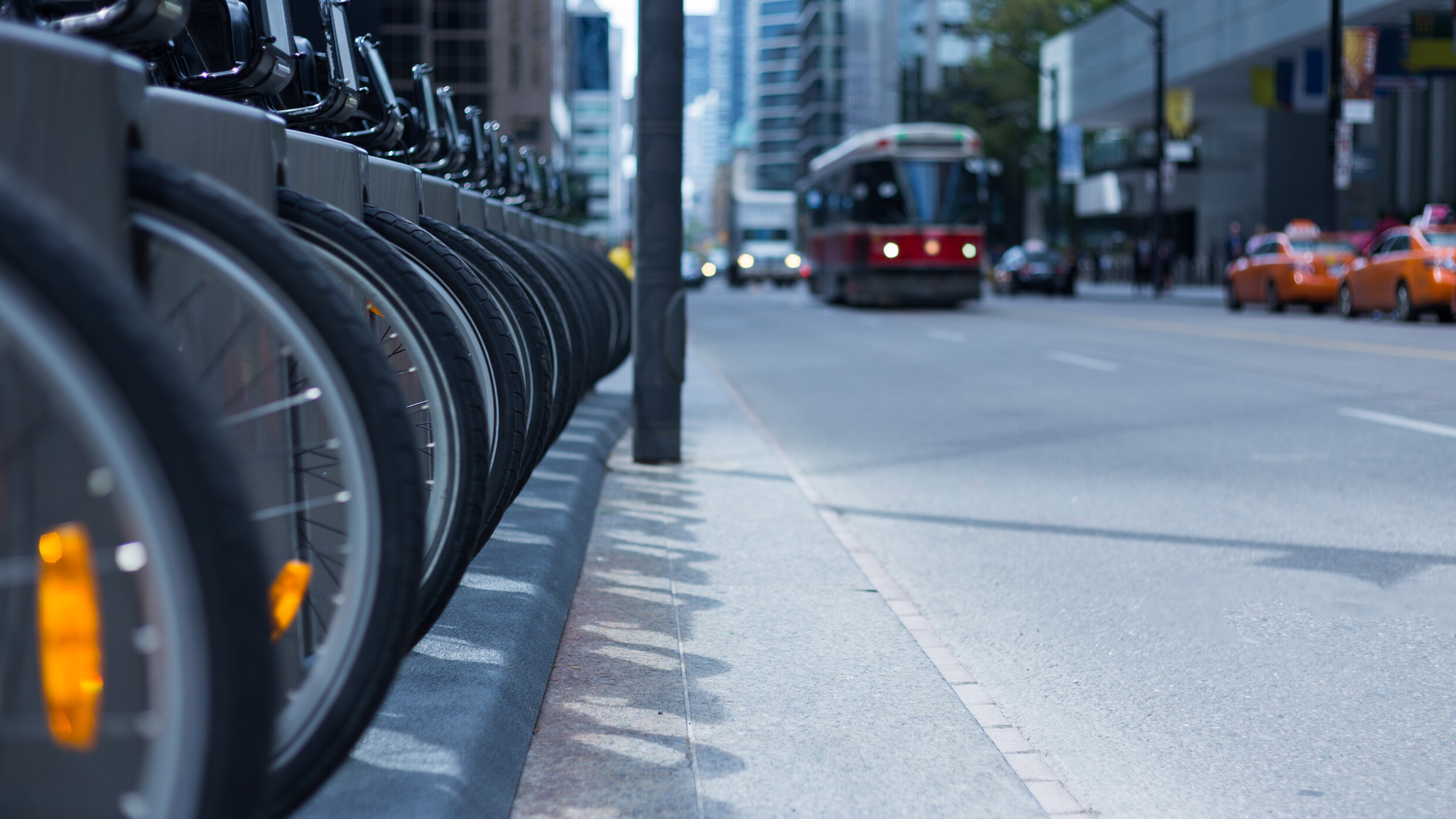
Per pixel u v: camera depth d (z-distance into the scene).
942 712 3.77
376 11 8.25
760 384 14.66
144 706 1.87
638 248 8.10
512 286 4.05
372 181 3.71
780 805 3.03
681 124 8.03
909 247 31.44
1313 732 3.78
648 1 7.89
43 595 1.80
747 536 6.13
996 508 7.32
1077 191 66.38
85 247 1.56
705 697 3.81
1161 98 44.12
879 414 11.77
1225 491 7.70
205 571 1.54
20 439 1.79
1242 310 30.72
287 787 2.13
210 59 3.72
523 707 3.45
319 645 2.67
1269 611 5.11
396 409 2.19
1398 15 34.28
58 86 1.87
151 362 1.53
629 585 5.11
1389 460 8.70
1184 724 3.86
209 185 2.11
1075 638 4.78
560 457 7.21
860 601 5.00
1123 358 16.97
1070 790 3.35
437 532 2.88
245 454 2.57
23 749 1.85
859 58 128.38
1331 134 32.88
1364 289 24.53
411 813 2.51
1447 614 5.03
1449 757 3.57
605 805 2.98
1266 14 39.72
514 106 64.38
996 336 22.03
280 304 2.12
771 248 61.75
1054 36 73.12
